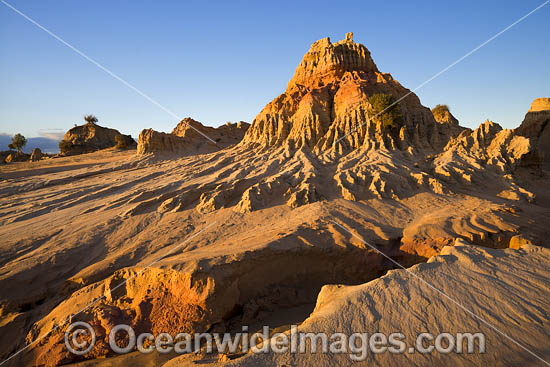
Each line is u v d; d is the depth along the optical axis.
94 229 22.47
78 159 62.69
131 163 50.56
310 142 37.41
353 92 38.34
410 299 8.53
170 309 13.63
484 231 19.42
